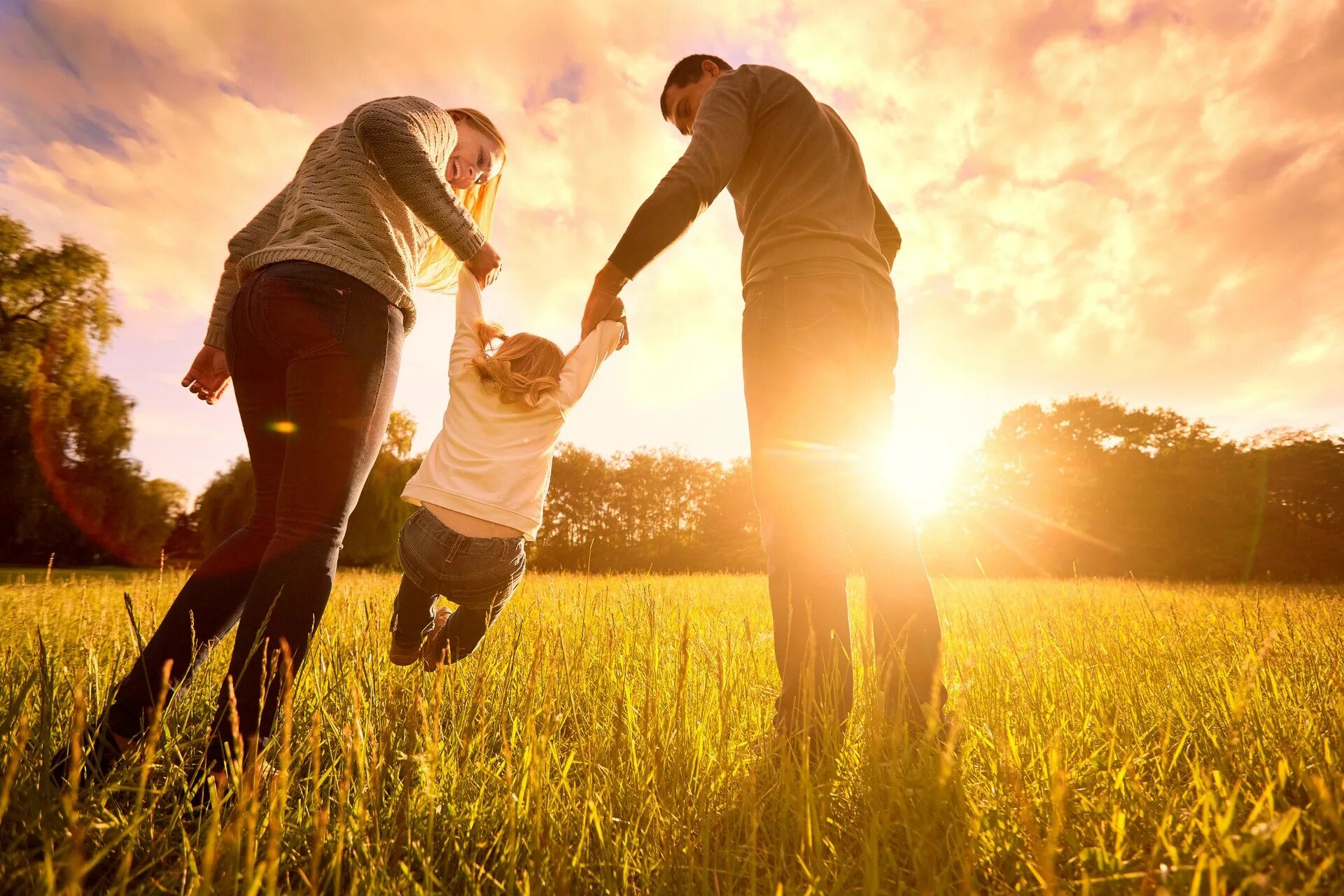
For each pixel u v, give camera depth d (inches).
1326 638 117.9
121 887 36.0
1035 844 38.6
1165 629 134.0
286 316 66.4
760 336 74.3
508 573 84.0
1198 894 32.7
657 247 70.0
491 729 69.9
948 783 48.0
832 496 69.7
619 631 96.3
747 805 46.9
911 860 44.3
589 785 49.6
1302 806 50.5
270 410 73.8
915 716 65.5
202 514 1510.8
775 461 70.7
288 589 61.9
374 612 79.3
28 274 1196.5
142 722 57.6
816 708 61.1
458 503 81.8
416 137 73.2
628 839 47.0
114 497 1339.8
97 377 1312.7
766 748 58.8
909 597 71.5
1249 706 66.6
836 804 55.0
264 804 49.4
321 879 43.1
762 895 43.0
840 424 70.9
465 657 92.1
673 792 52.4
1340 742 57.2
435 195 72.5
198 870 41.3
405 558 82.3
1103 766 59.4
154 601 135.1
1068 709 76.0
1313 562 1619.1
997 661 99.0
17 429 1216.8
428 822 45.9
